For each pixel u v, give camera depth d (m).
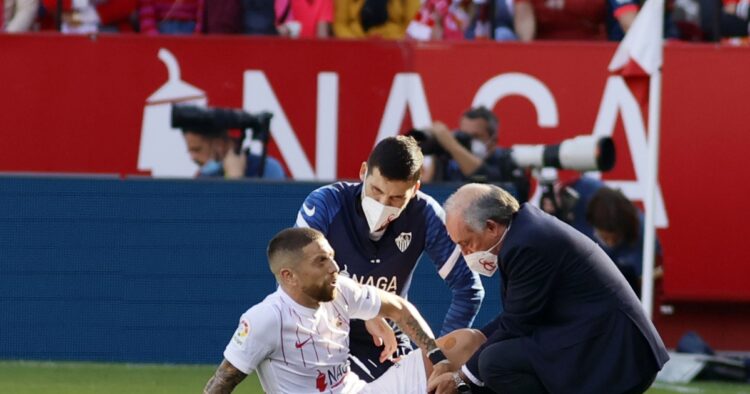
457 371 22.39
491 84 36.81
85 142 36.28
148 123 36.38
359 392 21.73
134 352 34.41
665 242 36.72
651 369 21.19
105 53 36.31
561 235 21.08
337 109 36.66
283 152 36.59
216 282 34.41
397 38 39.19
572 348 21.08
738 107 36.88
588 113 36.81
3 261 34.16
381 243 23.06
